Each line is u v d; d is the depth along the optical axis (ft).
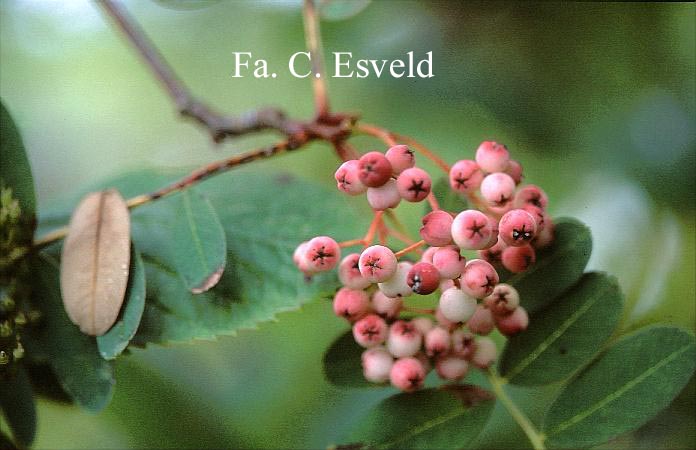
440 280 0.75
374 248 0.74
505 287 0.79
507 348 0.83
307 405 1.20
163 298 0.88
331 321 1.23
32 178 0.87
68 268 0.83
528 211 0.79
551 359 0.82
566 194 1.30
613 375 0.80
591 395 0.80
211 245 0.85
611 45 1.28
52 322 0.86
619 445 1.13
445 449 0.80
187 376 1.19
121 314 0.82
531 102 1.31
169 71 1.10
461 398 0.82
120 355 0.85
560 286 0.82
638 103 1.28
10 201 0.86
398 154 0.75
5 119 0.87
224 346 1.22
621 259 1.25
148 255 0.90
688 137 1.26
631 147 1.28
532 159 1.31
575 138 1.30
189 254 0.85
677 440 1.11
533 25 1.30
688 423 1.11
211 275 0.84
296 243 0.93
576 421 0.80
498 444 1.04
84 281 0.83
